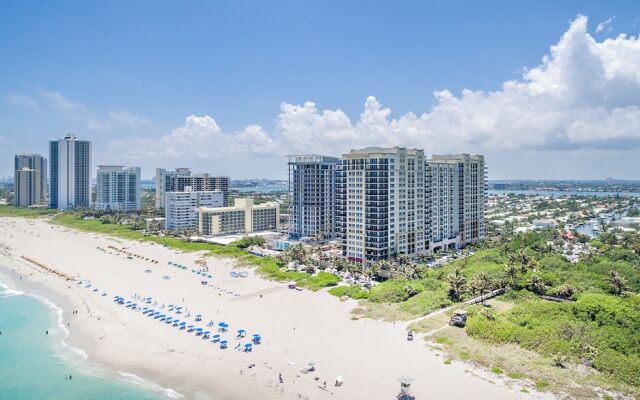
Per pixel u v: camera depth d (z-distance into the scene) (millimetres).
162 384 104438
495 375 101188
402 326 132500
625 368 99312
